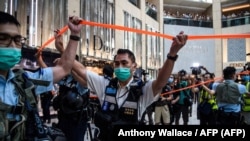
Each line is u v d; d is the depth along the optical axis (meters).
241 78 6.15
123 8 17.20
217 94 4.56
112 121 2.13
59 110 3.71
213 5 28.28
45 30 9.94
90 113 3.75
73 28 1.88
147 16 21.80
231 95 4.35
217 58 27.28
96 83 2.35
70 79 3.61
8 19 1.46
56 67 1.80
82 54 12.03
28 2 9.23
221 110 4.48
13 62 1.45
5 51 1.42
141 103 2.17
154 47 22.50
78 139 3.66
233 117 4.38
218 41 27.25
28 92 1.47
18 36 1.48
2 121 1.34
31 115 1.46
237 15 26.80
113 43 15.26
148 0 25.16
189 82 7.38
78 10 12.01
